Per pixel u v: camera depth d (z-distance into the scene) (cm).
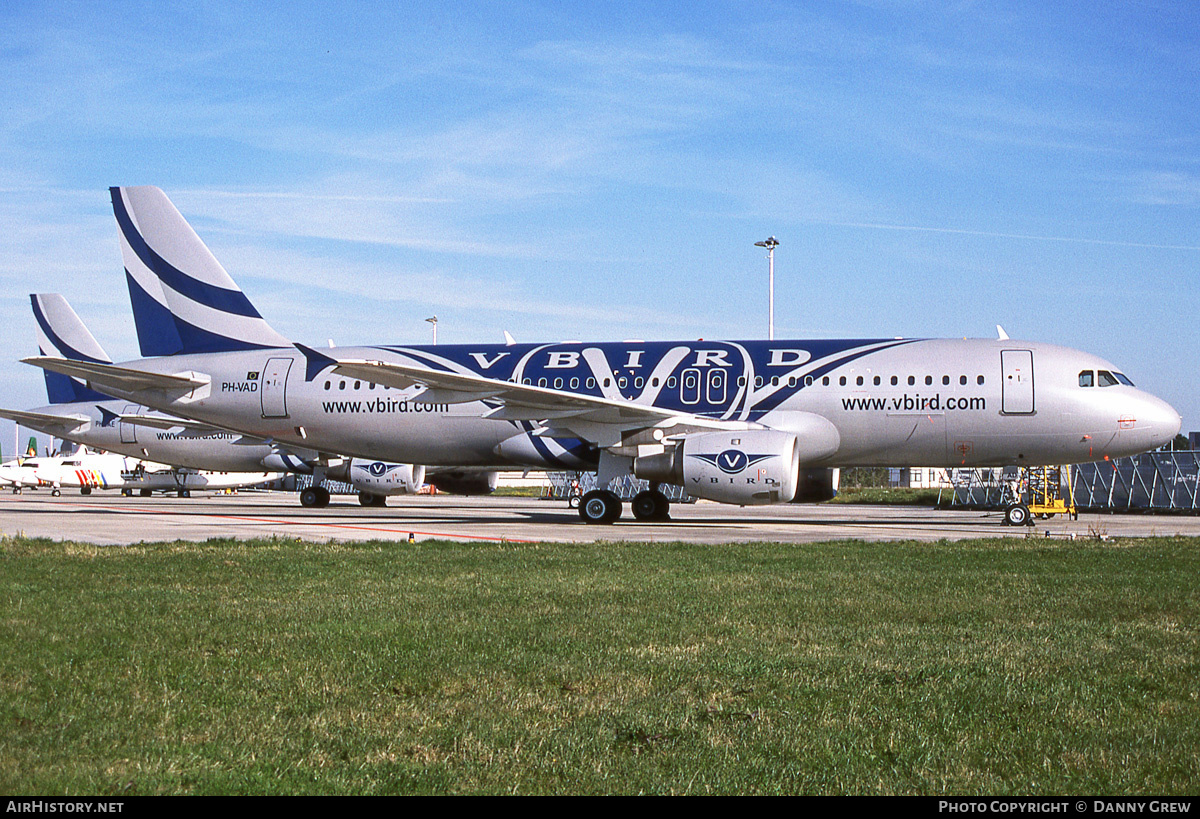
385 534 2194
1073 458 2481
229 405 2981
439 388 2483
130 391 3048
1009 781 517
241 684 691
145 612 968
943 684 702
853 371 2523
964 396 2447
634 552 1611
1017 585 1191
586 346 2778
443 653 788
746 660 771
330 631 874
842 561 1476
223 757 537
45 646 801
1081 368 2442
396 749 555
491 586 1176
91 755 534
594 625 912
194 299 3100
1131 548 1686
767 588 1162
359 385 2880
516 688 685
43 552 1557
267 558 1483
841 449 2556
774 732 592
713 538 2111
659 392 2628
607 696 668
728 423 2497
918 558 1524
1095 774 527
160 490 6725
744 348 2648
